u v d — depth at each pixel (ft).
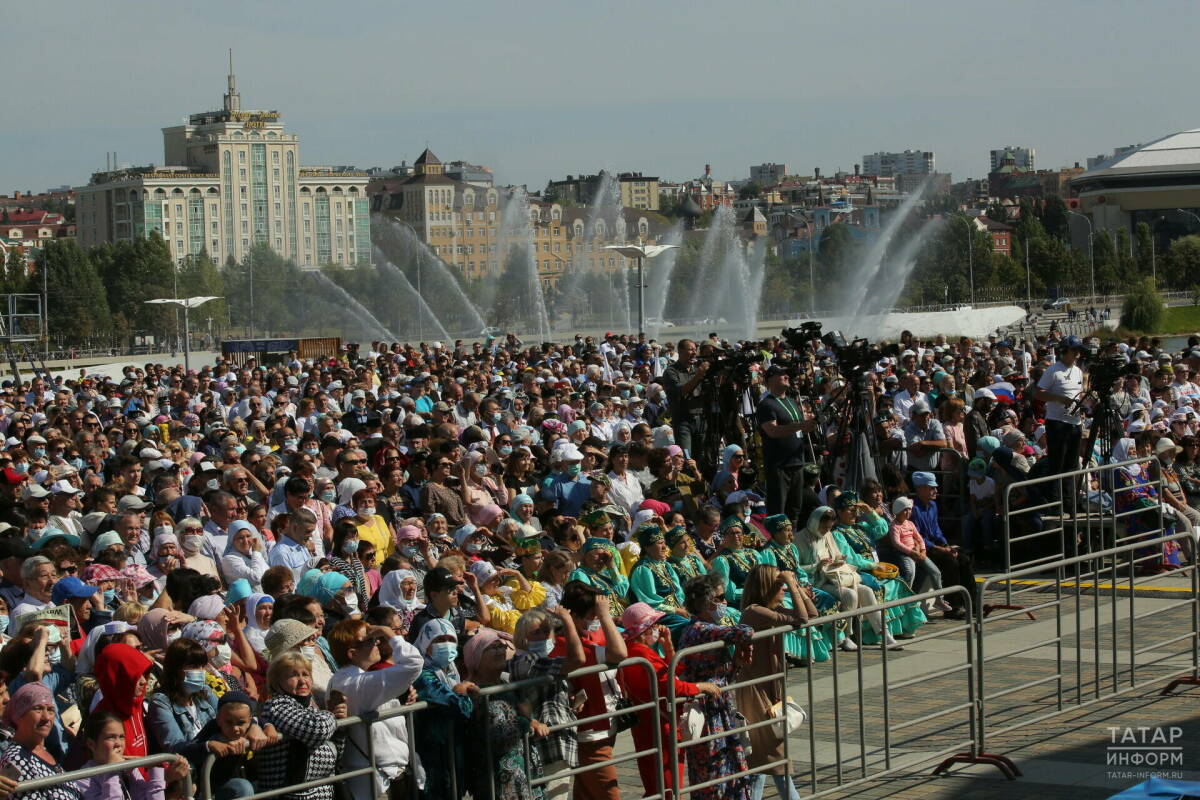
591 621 29.63
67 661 30.35
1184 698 40.32
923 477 54.70
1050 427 61.11
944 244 490.90
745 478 60.90
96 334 450.71
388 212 653.71
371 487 47.70
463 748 27.25
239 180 639.35
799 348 60.39
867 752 35.40
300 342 183.83
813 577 47.93
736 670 32.04
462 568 35.12
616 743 38.37
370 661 27.25
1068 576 54.29
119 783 24.84
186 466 56.44
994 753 35.14
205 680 28.07
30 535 44.32
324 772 25.63
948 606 45.52
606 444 68.69
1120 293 491.72
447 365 105.29
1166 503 60.18
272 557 40.98
